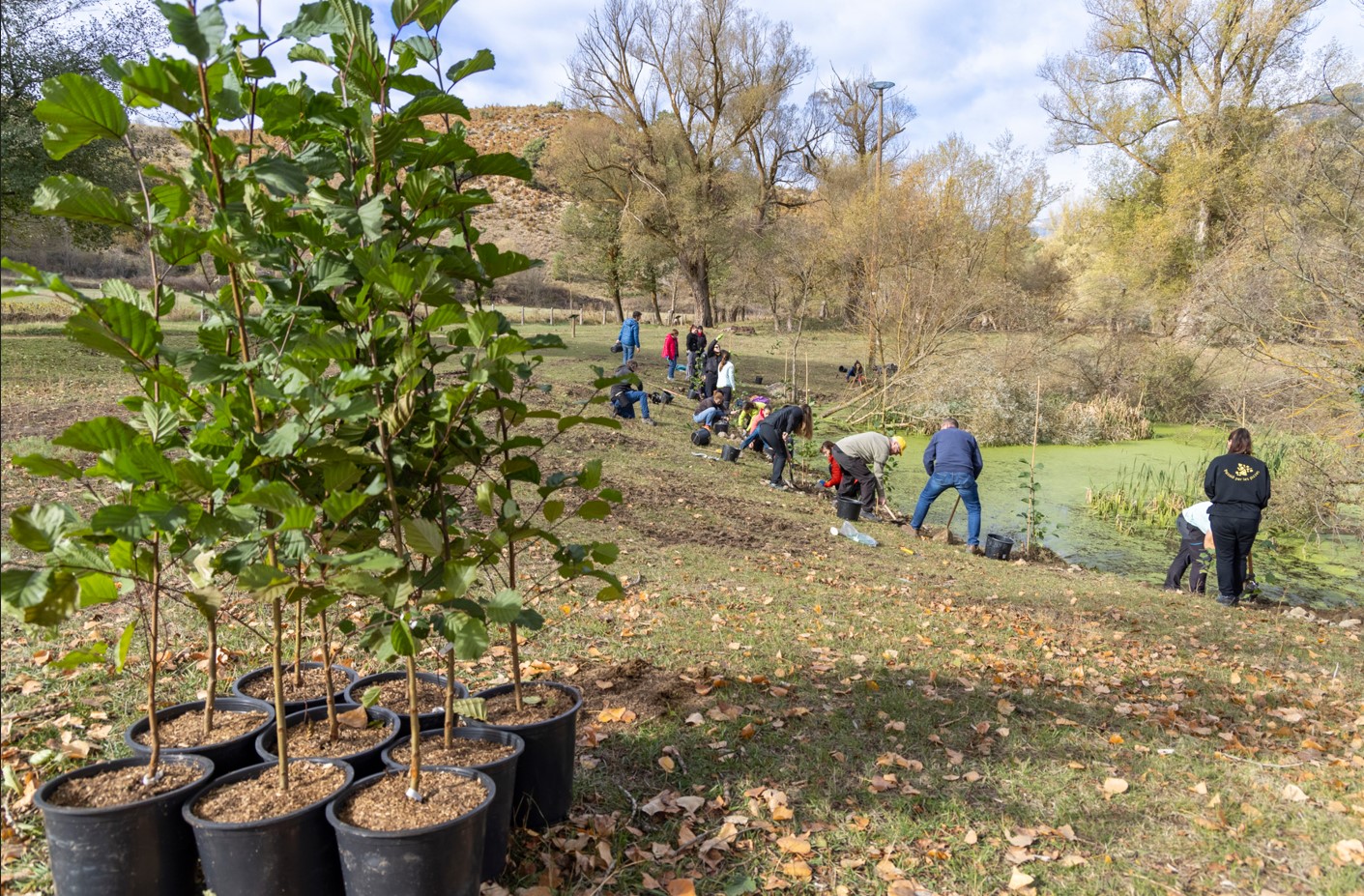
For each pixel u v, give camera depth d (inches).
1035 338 951.0
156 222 105.9
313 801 104.6
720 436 677.9
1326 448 522.0
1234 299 589.9
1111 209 1318.9
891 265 956.0
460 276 112.8
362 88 101.9
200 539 105.0
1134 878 126.3
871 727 176.6
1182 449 786.8
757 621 243.8
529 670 189.0
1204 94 1115.3
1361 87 585.0
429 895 97.7
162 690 159.0
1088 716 191.0
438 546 104.1
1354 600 386.3
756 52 1473.9
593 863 121.2
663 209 1462.8
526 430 532.7
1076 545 476.7
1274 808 149.6
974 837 134.9
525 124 3393.2
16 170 569.0
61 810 96.3
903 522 491.5
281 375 102.3
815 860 128.1
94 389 452.4
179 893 103.9
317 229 104.3
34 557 195.9
